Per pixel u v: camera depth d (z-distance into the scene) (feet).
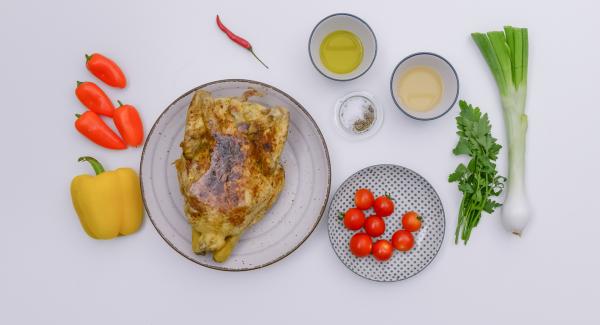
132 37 3.31
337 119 3.25
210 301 3.29
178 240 3.15
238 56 3.28
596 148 3.26
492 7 3.27
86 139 3.31
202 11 3.30
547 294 3.26
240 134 2.89
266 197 2.92
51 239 3.33
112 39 3.31
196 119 2.90
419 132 3.25
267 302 3.28
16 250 3.34
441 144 3.24
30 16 3.34
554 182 3.26
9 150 3.34
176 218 3.17
